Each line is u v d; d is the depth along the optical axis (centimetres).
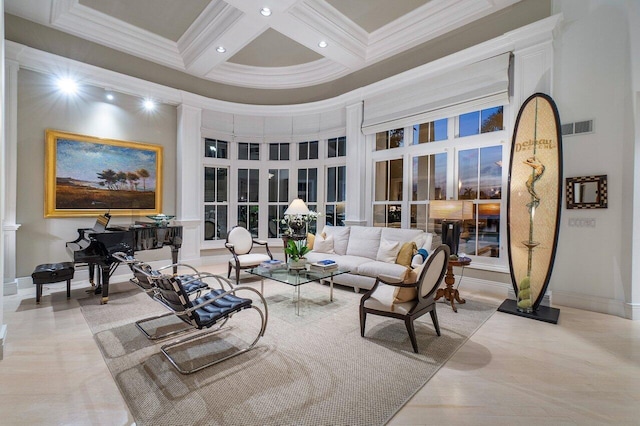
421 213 501
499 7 398
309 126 634
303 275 363
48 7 394
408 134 512
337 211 625
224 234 649
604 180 347
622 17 338
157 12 440
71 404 187
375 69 545
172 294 232
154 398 192
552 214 345
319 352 253
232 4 378
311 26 426
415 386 207
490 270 421
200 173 600
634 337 284
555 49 372
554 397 196
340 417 176
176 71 564
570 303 369
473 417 178
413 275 262
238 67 602
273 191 671
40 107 427
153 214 543
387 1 412
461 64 438
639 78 329
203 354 248
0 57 242
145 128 537
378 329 300
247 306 266
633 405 189
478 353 253
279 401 190
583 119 361
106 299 368
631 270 335
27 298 386
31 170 422
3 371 222
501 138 416
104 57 480
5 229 388
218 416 176
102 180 484
